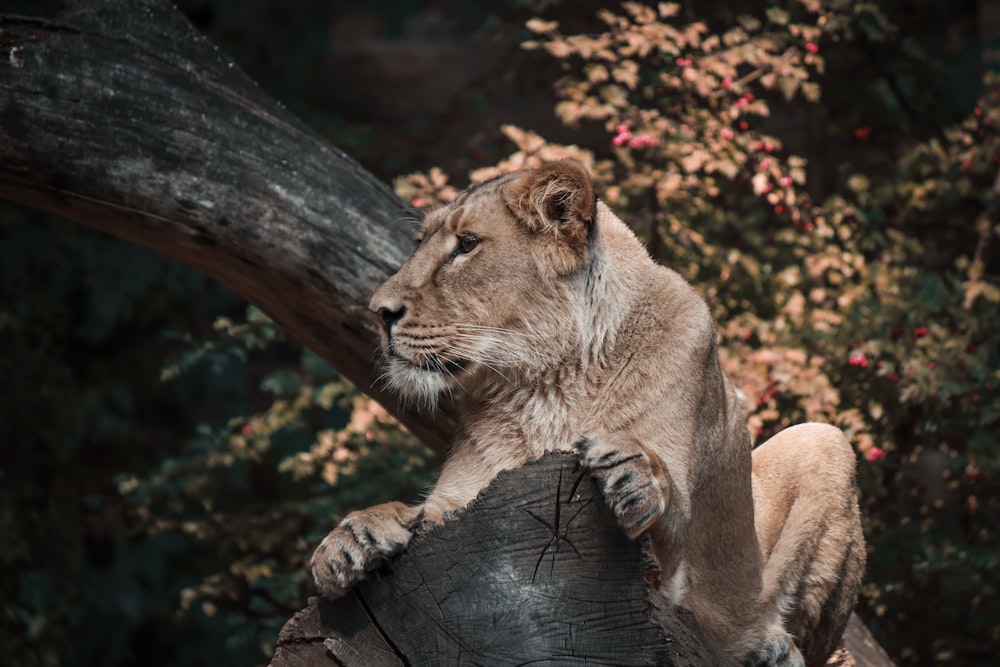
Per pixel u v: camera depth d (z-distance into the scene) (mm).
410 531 5551
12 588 14188
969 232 13992
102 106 7980
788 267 12242
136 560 16078
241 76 8531
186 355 12750
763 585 7301
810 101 13828
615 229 6777
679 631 5523
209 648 16078
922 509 12453
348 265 8422
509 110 17062
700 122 11992
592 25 15648
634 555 5363
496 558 5414
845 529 7719
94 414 15648
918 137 14203
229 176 8219
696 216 12336
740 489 6973
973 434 11773
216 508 13555
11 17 8000
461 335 6527
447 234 6629
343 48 20656
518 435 6574
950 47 16344
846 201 13773
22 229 15258
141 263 15617
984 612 12281
